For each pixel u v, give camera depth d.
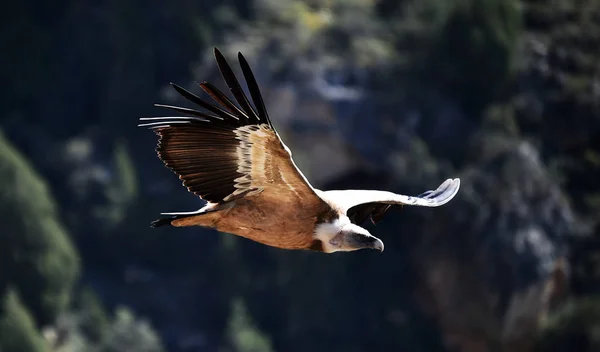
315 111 50.44
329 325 48.28
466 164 50.03
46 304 48.19
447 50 51.31
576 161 50.38
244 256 51.84
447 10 52.66
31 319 46.69
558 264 47.00
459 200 47.88
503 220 47.41
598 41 51.97
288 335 49.25
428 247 48.09
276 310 50.12
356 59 51.97
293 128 50.50
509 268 46.75
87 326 49.28
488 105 51.31
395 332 48.00
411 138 50.38
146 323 50.22
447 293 48.03
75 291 51.25
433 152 50.53
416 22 53.50
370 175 50.72
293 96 50.72
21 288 47.97
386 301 48.41
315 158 50.62
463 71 51.28
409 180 49.41
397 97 51.22
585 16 52.44
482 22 50.91
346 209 7.65
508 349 47.34
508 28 51.09
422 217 48.28
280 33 54.31
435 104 51.06
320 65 51.72
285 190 7.13
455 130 50.72
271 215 7.23
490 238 47.09
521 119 50.81
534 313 46.69
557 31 52.03
